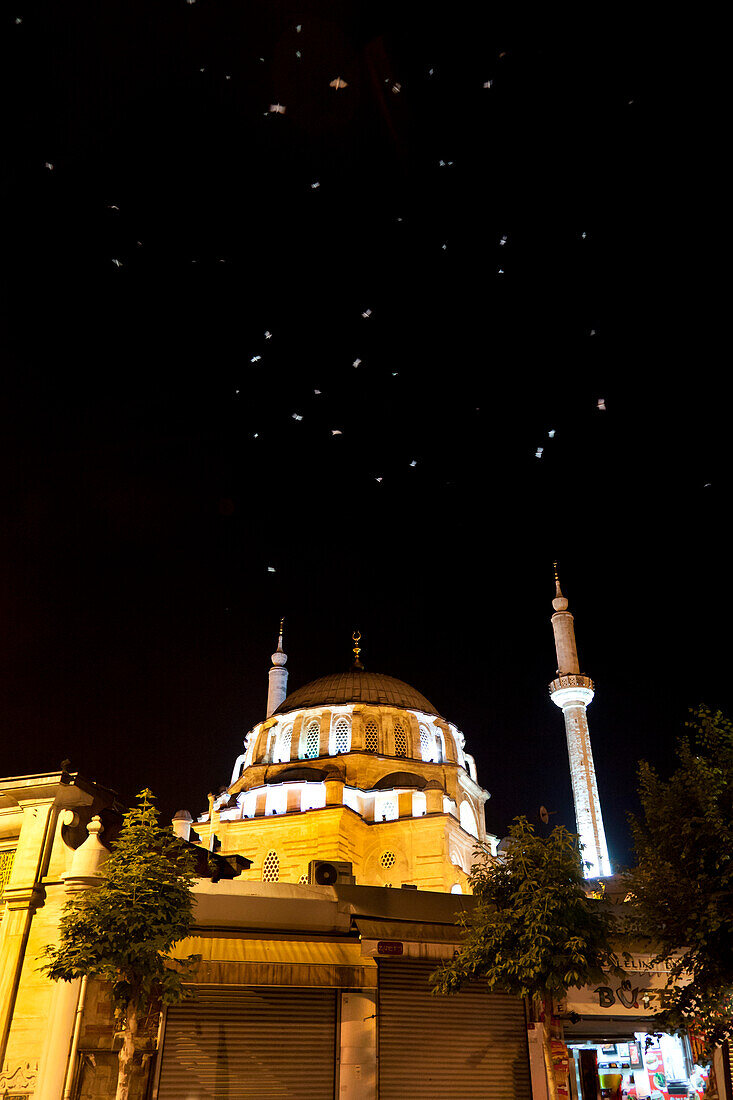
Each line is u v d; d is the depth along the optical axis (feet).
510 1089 59.52
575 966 52.85
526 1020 62.03
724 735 63.05
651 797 62.59
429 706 169.17
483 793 169.37
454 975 54.80
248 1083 54.60
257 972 56.80
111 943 48.03
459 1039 59.88
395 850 133.80
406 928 60.49
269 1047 56.03
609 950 55.31
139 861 52.06
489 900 57.93
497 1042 60.80
